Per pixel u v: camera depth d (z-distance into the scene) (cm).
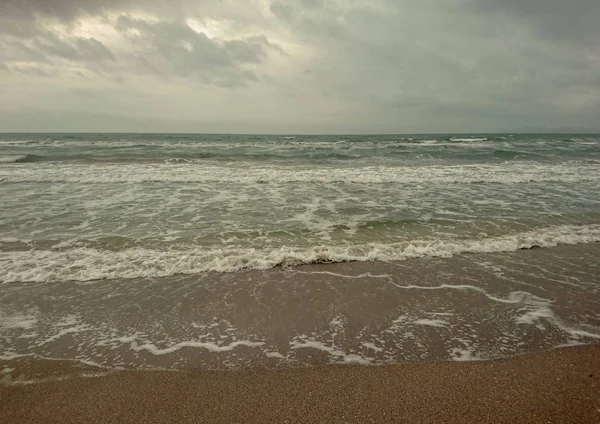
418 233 692
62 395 279
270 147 2873
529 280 489
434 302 430
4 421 254
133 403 271
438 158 2062
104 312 407
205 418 255
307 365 316
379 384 290
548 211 852
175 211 852
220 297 442
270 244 630
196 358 327
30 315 399
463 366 312
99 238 653
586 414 255
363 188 1154
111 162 1762
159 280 488
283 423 250
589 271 518
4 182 1195
